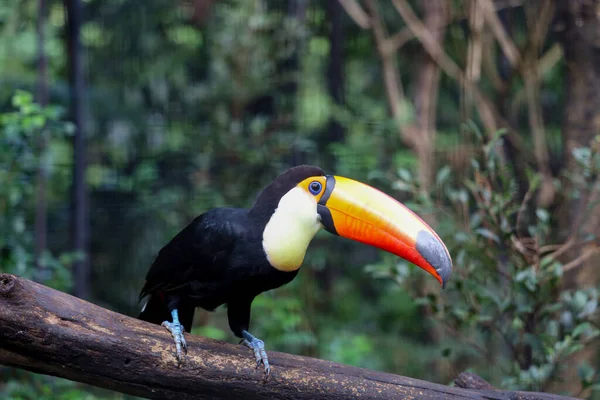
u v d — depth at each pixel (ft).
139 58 39.55
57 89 31.99
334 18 39.58
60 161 34.04
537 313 16.92
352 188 13.29
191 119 38.17
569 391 18.79
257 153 35.27
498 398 12.19
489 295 16.84
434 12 34.45
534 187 17.43
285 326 28.99
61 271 24.30
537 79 30.07
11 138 22.21
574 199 19.71
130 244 36.24
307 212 12.98
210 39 37.65
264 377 11.64
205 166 36.17
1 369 21.44
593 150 17.47
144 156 37.50
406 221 13.12
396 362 31.99
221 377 11.48
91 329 10.85
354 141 37.32
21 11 37.47
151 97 39.09
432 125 35.12
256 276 13.00
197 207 35.04
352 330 35.04
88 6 39.24
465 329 20.80
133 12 39.34
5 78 35.47
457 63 35.83
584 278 19.36
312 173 13.33
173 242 13.69
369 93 43.01
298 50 38.24
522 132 36.52
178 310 13.84
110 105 38.22
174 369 11.27
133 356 11.05
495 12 33.68
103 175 36.65
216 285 13.24
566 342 16.08
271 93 38.29
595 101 20.81
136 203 36.22
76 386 25.26
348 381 11.86
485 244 17.42
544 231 17.11
